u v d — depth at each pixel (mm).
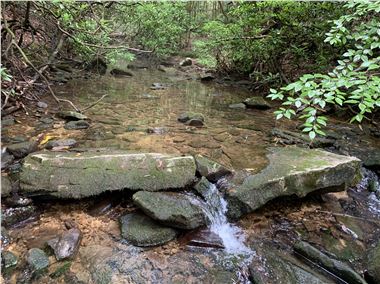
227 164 3285
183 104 6031
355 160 3184
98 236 2371
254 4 6828
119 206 2684
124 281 2045
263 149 3771
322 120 2094
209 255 2307
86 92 6492
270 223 2705
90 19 7250
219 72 9570
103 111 5141
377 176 3562
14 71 5266
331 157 3271
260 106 5934
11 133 3844
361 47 2309
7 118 4328
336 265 2230
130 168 2814
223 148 3764
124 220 2500
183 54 13250
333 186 3002
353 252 2471
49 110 4930
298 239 2559
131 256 2221
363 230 2729
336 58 5926
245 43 7633
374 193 3285
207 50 10117
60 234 2357
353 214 2924
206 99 6637
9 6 5652
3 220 2424
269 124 4941
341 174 3041
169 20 11398
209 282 2100
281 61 7500
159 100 6254
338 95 2037
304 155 3354
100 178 2713
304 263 2320
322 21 6059
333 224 2760
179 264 2207
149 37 11523
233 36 7816
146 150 3537
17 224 2432
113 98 6125
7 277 1984
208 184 2844
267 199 2738
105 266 2125
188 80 9125
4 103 4367
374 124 5102
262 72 7824
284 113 2172
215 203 2732
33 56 6840
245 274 2189
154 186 2727
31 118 4492
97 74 8766
